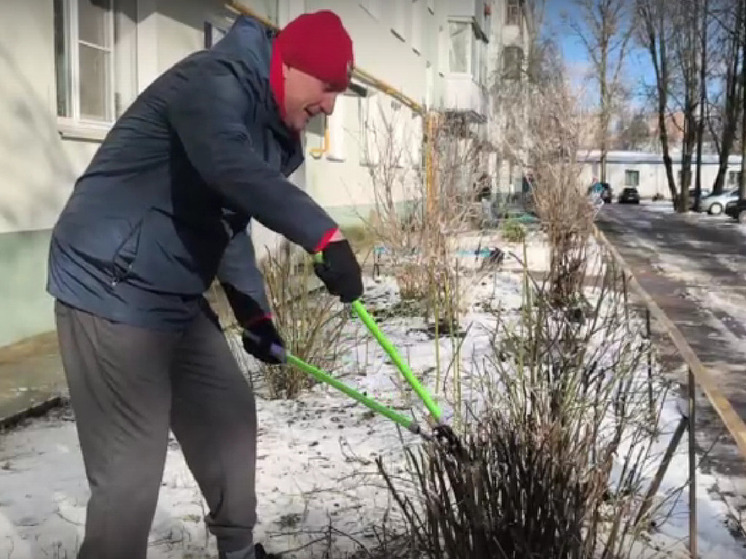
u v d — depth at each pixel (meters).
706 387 3.02
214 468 2.53
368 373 5.57
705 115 41.78
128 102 8.24
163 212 2.21
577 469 2.58
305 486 3.68
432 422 2.68
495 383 4.03
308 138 13.44
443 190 7.68
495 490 2.48
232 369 2.52
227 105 2.11
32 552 3.03
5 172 6.34
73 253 2.18
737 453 4.47
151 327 2.22
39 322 6.83
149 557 3.03
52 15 6.90
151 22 8.25
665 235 24.02
